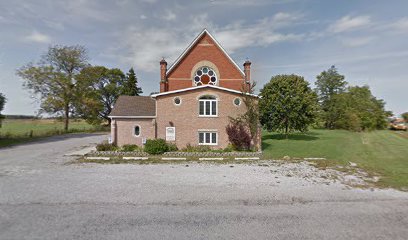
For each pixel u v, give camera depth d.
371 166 11.20
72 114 36.75
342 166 11.23
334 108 45.66
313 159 13.07
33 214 5.63
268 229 4.94
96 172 10.00
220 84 22.52
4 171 10.12
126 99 19.72
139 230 4.87
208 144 16.67
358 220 5.38
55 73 33.62
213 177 9.23
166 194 7.16
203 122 16.67
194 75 22.45
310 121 25.73
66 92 34.59
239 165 11.57
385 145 19.77
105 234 4.70
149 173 9.86
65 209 5.96
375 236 4.66
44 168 10.75
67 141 23.77
